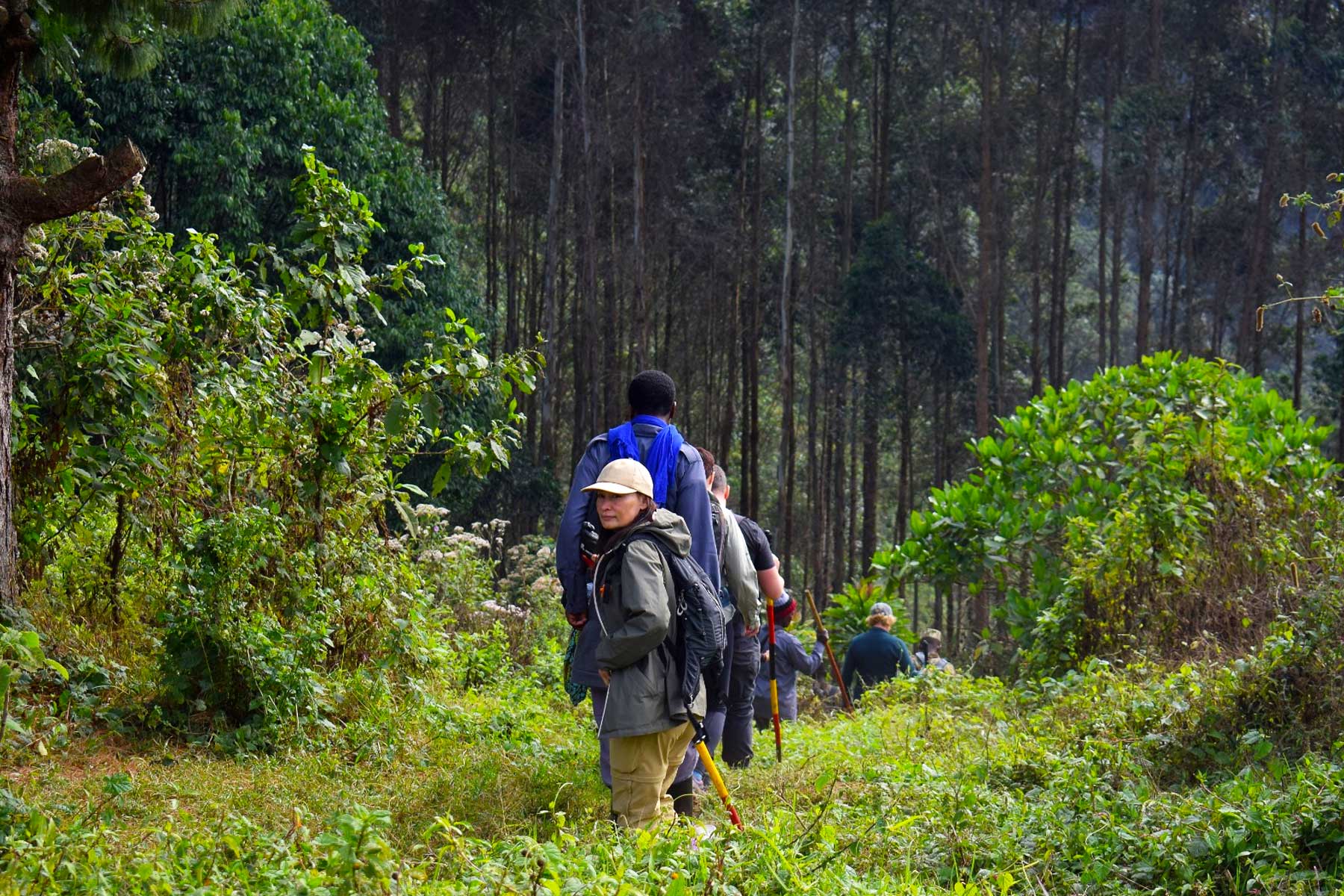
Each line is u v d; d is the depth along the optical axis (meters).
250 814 6.26
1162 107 51.06
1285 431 16.12
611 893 4.51
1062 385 55.56
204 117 26.91
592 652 6.63
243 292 9.57
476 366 9.22
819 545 53.59
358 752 7.89
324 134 29.45
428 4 48.03
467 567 14.50
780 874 5.09
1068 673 10.91
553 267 46.75
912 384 54.09
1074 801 6.62
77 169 7.57
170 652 8.12
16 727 5.62
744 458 52.62
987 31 51.72
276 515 8.82
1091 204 60.00
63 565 9.46
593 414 46.09
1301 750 7.56
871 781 7.57
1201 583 11.52
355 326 9.55
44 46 8.63
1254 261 52.72
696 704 5.98
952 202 57.22
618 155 51.38
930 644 17.33
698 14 53.12
